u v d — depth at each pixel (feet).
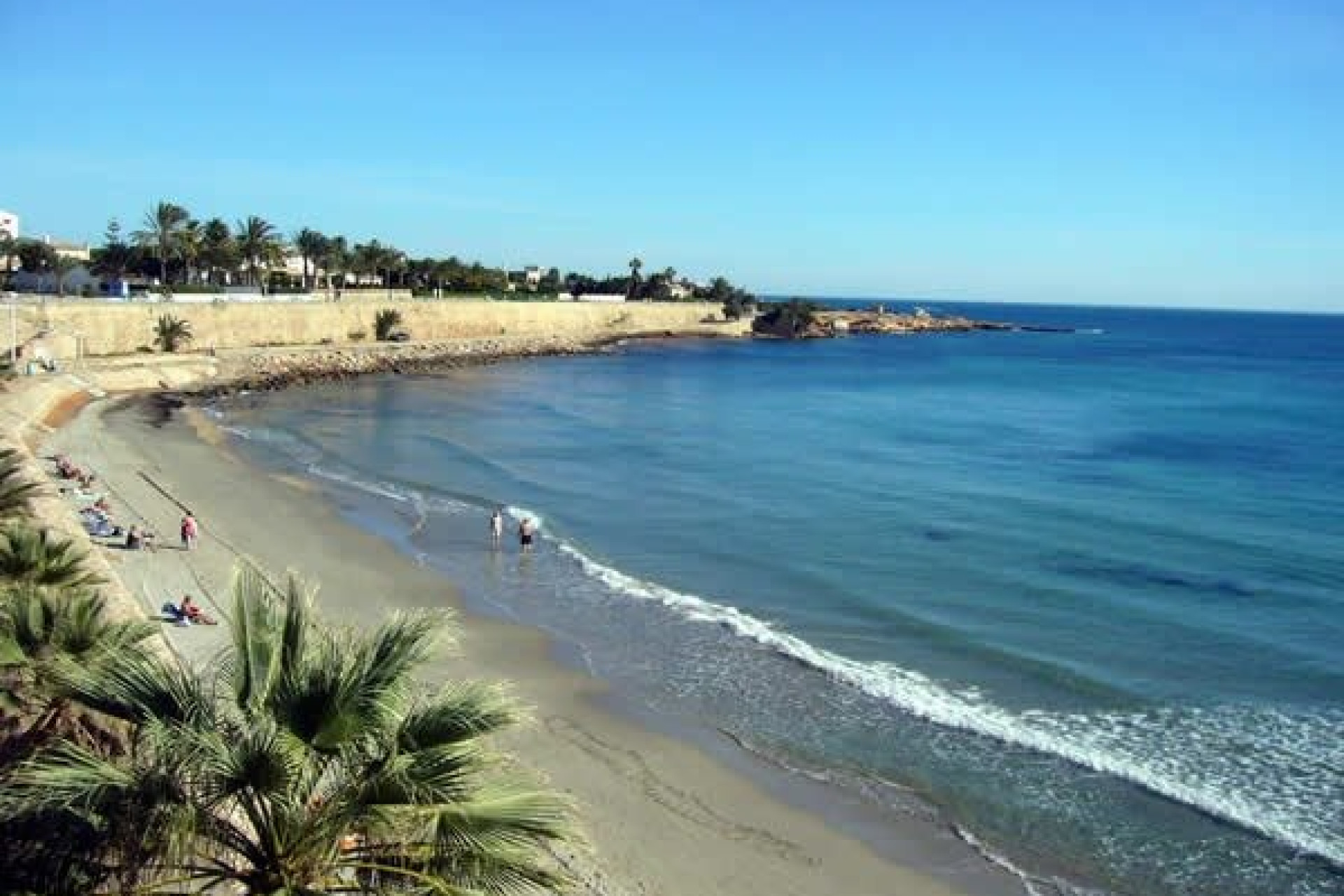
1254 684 85.97
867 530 140.05
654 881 55.77
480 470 177.68
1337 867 58.54
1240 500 164.55
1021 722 77.77
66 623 42.14
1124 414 288.30
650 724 76.48
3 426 151.64
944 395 334.65
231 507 135.64
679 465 190.29
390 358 358.84
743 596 109.50
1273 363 516.32
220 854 29.94
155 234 367.86
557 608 102.94
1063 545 132.77
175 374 270.05
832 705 80.43
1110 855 59.98
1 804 25.86
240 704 27.78
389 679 27.45
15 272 346.33
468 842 26.30
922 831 62.49
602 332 535.60
